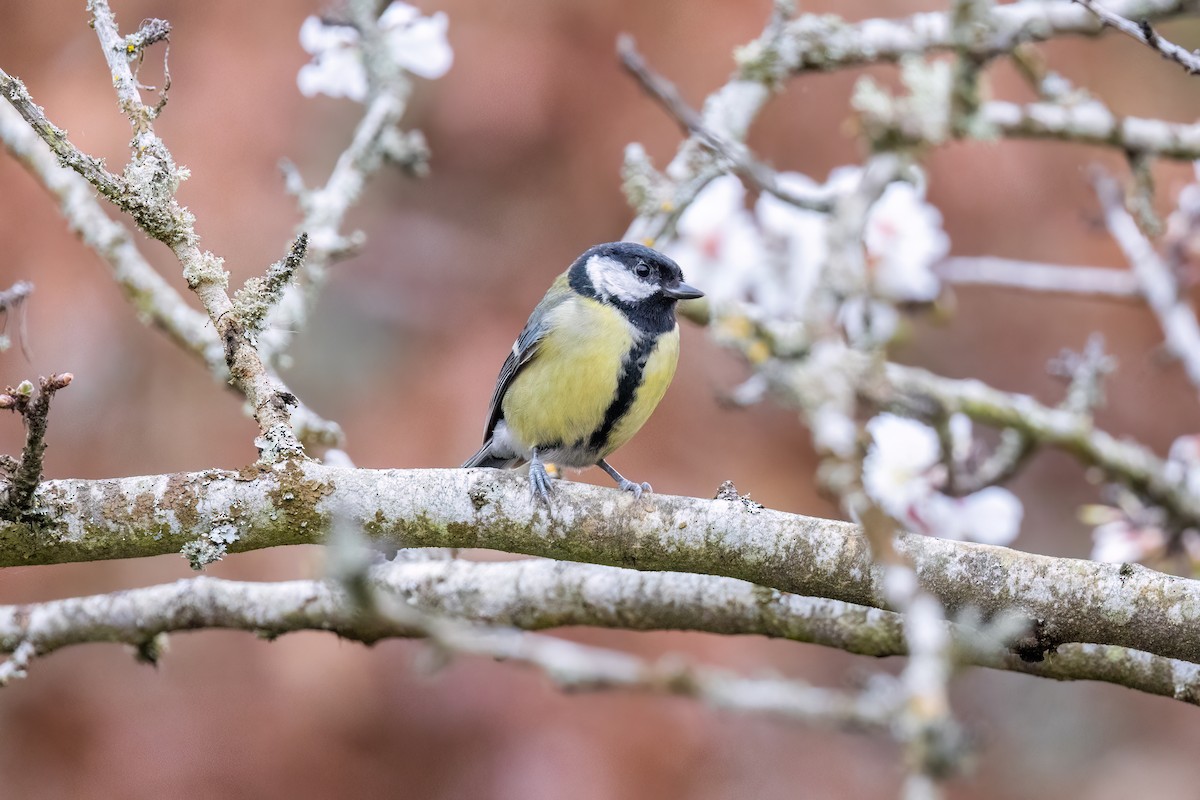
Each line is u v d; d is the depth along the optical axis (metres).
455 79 11.68
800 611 7.14
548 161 11.95
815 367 6.69
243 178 11.02
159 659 7.88
